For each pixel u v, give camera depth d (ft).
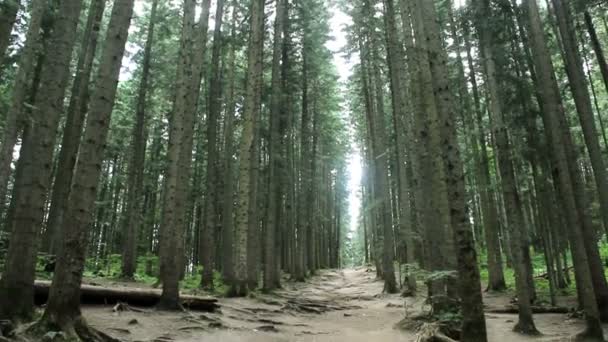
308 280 105.19
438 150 40.63
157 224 130.41
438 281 40.29
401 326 39.83
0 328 19.79
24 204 23.36
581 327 37.58
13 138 36.70
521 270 36.76
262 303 52.06
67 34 26.00
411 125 67.46
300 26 90.48
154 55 81.56
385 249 75.36
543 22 56.54
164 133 107.45
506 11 45.62
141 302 36.76
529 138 52.08
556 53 60.70
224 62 88.63
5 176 35.99
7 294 22.34
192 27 50.98
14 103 36.91
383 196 77.20
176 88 52.03
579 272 32.48
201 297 39.22
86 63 54.03
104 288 34.96
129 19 26.40
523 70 50.55
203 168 111.14
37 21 38.83
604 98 82.79
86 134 24.22
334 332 38.52
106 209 98.78
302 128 102.68
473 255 25.23
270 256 66.18
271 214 69.10
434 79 27.73
